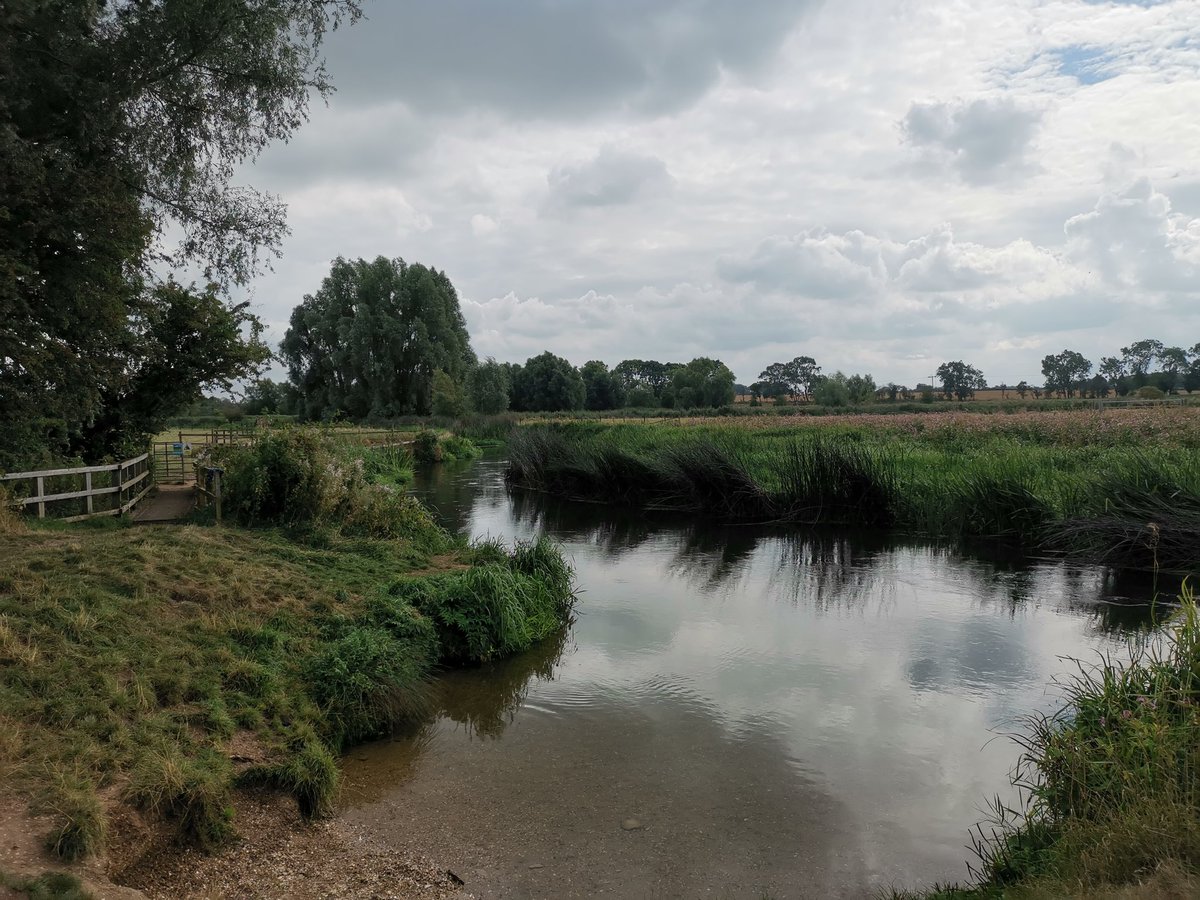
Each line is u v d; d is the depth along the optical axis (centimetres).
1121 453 1622
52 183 1071
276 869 452
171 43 1139
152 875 427
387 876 451
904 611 1024
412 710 691
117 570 748
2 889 342
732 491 1870
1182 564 1138
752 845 484
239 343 1831
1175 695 475
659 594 1141
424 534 1328
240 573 848
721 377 8438
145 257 1376
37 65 1024
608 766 598
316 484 1230
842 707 704
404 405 5966
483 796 552
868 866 458
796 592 1142
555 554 1104
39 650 565
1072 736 475
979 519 1491
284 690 646
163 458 2586
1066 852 383
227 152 1288
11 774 436
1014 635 905
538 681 785
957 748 616
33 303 1180
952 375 11969
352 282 6259
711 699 729
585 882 446
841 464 1738
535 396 8306
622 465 2150
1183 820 343
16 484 1271
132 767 480
